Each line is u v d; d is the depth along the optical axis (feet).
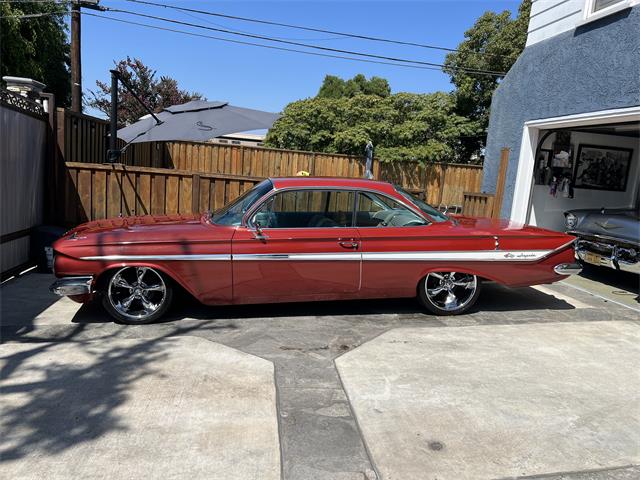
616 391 11.52
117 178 25.31
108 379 11.28
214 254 14.89
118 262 14.52
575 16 24.53
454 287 16.88
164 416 9.77
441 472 8.30
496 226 17.40
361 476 8.15
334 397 10.83
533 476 8.29
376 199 16.25
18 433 9.02
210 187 26.55
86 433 9.09
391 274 15.98
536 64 27.63
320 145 56.08
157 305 15.26
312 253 15.31
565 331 15.75
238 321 15.78
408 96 57.72
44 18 58.85
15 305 16.78
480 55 64.34
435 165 42.39
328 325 15.66
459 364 12.76
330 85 99.81
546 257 16.87
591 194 31.35
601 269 27.66
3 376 11.31
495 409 10.47
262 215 15.57
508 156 30.35
